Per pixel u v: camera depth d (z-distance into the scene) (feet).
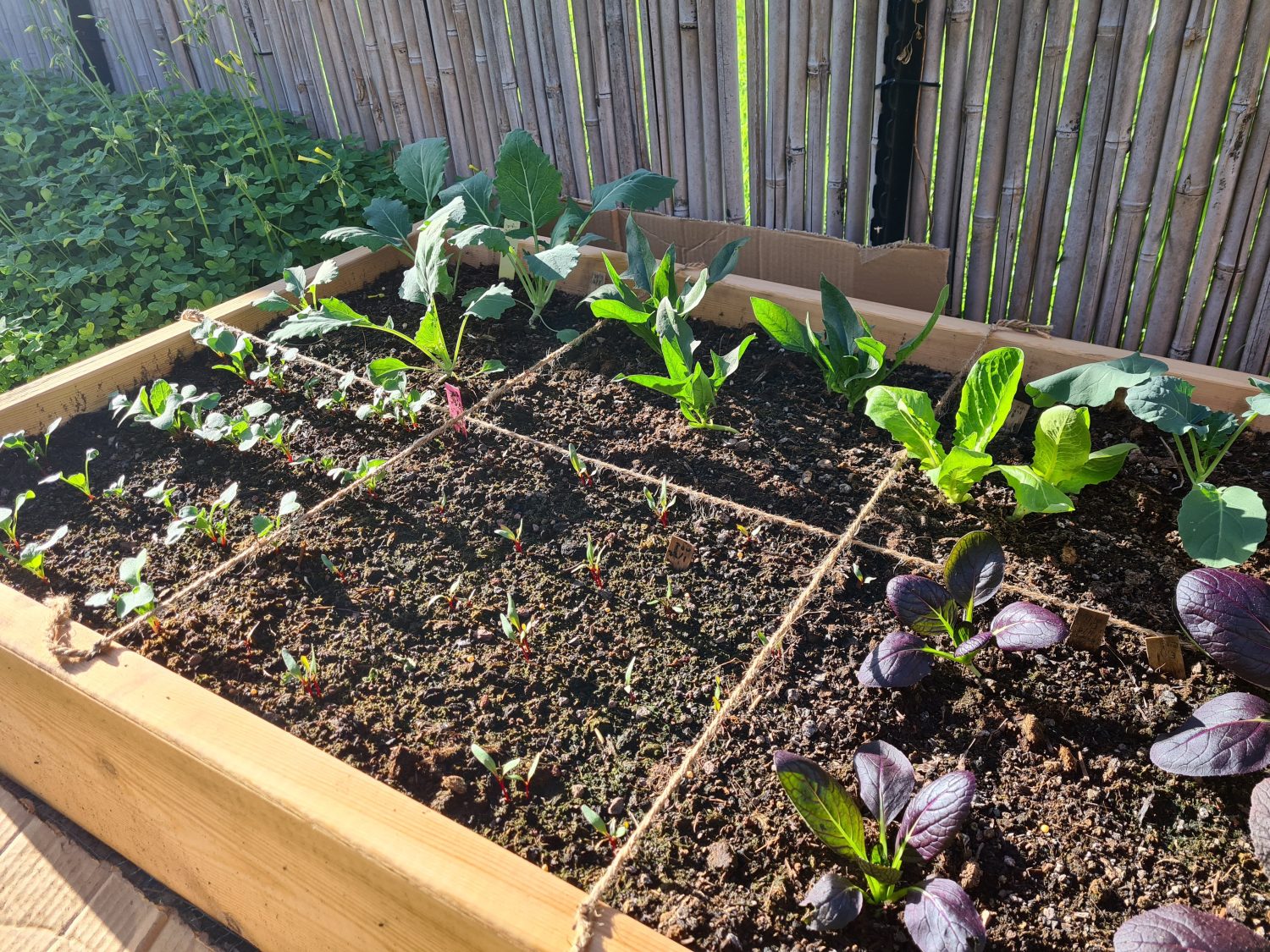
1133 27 7.84
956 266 10.07
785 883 4.87
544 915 4.28
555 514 7.57
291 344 10.40
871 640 6.21
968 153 9.23
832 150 10.05
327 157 12.28
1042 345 8.23
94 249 12.71
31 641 6.13
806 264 10.06
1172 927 4.05
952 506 7.29
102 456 8.83
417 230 11.43
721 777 5.42
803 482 7.66
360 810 4.81
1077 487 6.97
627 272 9.53
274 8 13.97
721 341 9.73
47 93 16.66
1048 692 5.81
